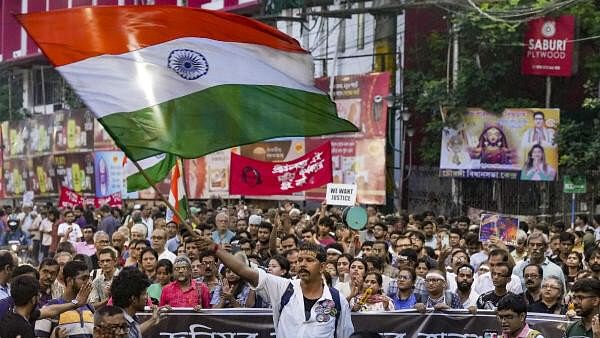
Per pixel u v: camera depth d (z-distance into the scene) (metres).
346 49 42.72
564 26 36.25
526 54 36.31
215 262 16.47
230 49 11.57
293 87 11.71
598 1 36.72
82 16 11.11
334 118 11.81
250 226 23.34
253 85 11.54
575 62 37.09
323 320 10.66
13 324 10.78
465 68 37.28
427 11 40.12
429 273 15.45
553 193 36.84
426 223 24.22
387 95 37.97
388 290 16.36
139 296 10.68
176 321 14.51
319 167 23.42
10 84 66.69
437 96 37.50
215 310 14.57
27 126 58.38
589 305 11.40
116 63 11.04
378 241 18.72
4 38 64.12
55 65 10.88
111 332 9.79
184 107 11.13
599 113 36.19
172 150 10.94
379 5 40.28
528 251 17.98
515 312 11.19
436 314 14.35
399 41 40.84
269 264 16.05
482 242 22.31
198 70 11.30
